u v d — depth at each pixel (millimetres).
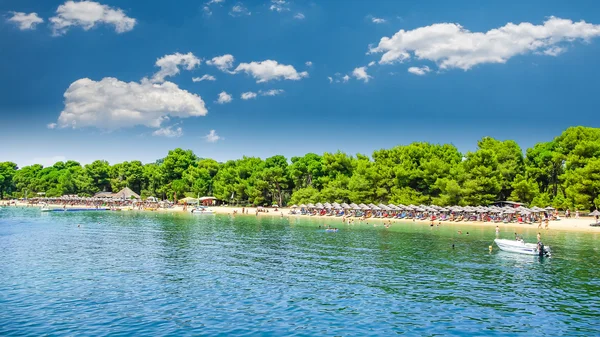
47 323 27984
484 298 34688
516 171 118812
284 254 55031
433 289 37375
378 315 30375
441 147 141500
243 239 70750
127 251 56750
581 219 98688
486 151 112000
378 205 122812
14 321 28297
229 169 178250
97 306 31688
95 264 47344
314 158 163000
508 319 29766
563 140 118188
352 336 26453
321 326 28094
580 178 96000
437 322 29062
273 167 158750
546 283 39750
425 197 119250
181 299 33750
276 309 31500
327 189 136375
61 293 35031
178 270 44469
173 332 26719
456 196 111562
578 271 45031
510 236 74750
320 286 38156
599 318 30062
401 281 40250
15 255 52781
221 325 28078
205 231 83812
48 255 53000
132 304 32281
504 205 118375
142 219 116812
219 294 35312
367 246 62656
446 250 58781
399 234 78938
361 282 39750
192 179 190500
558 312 31312
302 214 133125
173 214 141875
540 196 107625
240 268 45719
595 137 112500
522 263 49250
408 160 129750
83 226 93500
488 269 45938
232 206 172500
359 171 135750
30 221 107625
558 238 71250
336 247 61531
